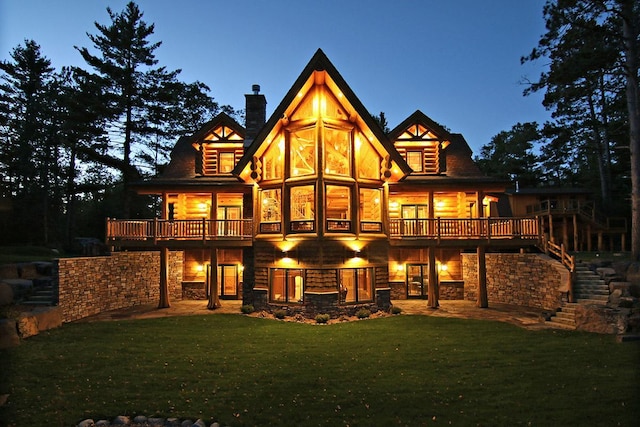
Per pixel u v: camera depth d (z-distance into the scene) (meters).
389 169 20.23
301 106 19.48
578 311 15.50
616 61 20.53
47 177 37.72
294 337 14.52
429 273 21.38
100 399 8.85
